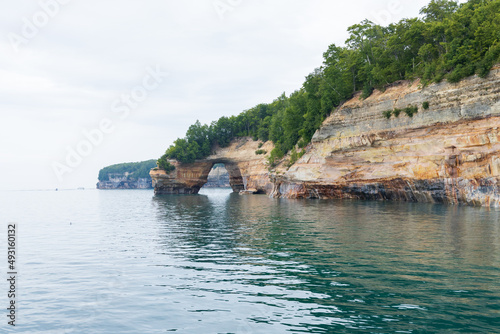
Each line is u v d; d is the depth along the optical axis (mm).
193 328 11281
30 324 11953
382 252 20875
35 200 135625
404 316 11664
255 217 44375
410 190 59219
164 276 17328
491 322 11055
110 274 17953
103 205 86812
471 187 47938
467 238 24375
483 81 46500
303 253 21500
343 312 12156
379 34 73625
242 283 15812
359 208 50688
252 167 131750
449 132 51281
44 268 19484
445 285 14523
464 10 60094
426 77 54750
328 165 73312
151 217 49438
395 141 60031
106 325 11727
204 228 35344
